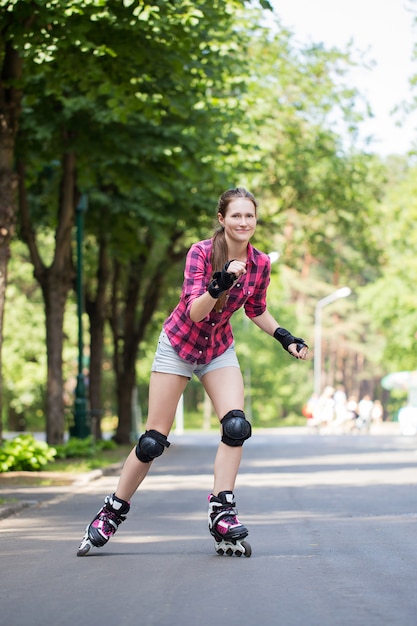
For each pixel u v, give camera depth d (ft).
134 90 77.82
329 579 28.58
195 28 77.56
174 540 37.93
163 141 98.48
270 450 135.13
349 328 386.73
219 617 23.50
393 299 269.85
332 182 159.63
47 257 233.55
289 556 33.14
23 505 54.29
